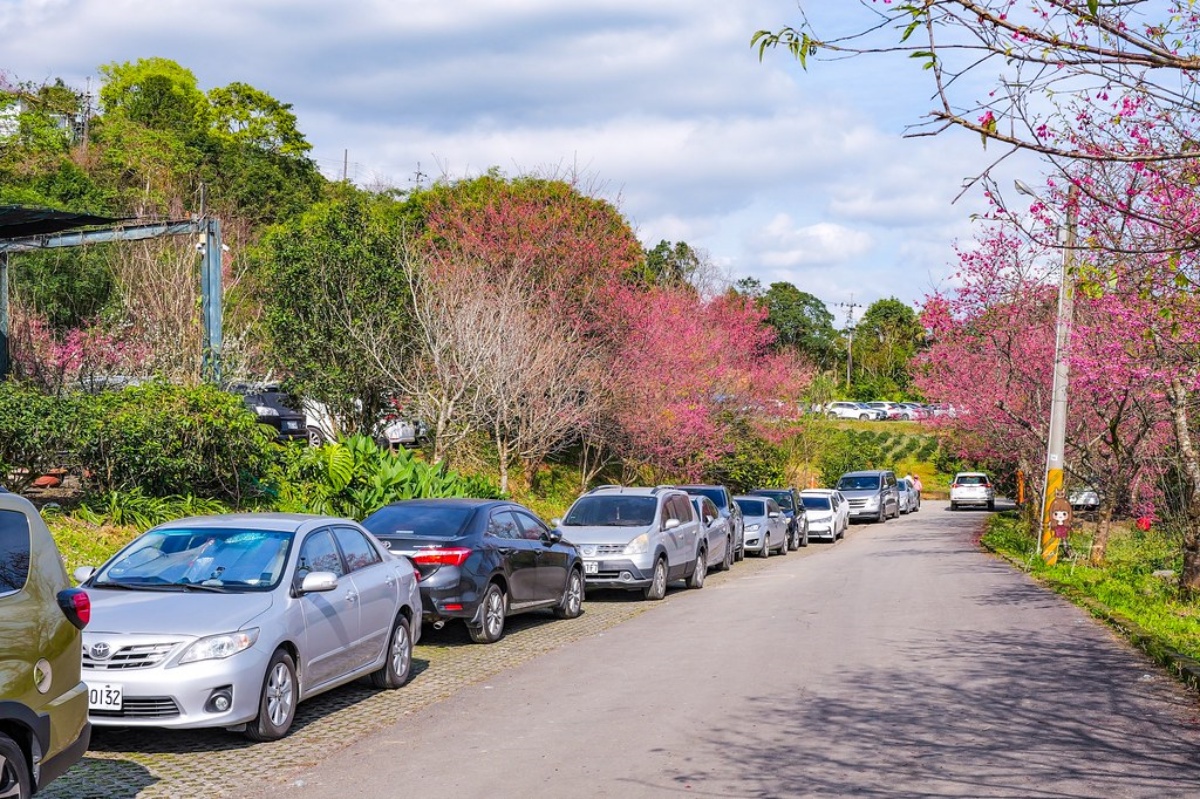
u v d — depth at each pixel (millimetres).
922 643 13023
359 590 10281
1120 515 32531
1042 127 8844
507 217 33688
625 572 18688
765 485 45281
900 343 105188
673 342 33812
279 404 26141
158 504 16344
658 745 8273
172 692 8141
